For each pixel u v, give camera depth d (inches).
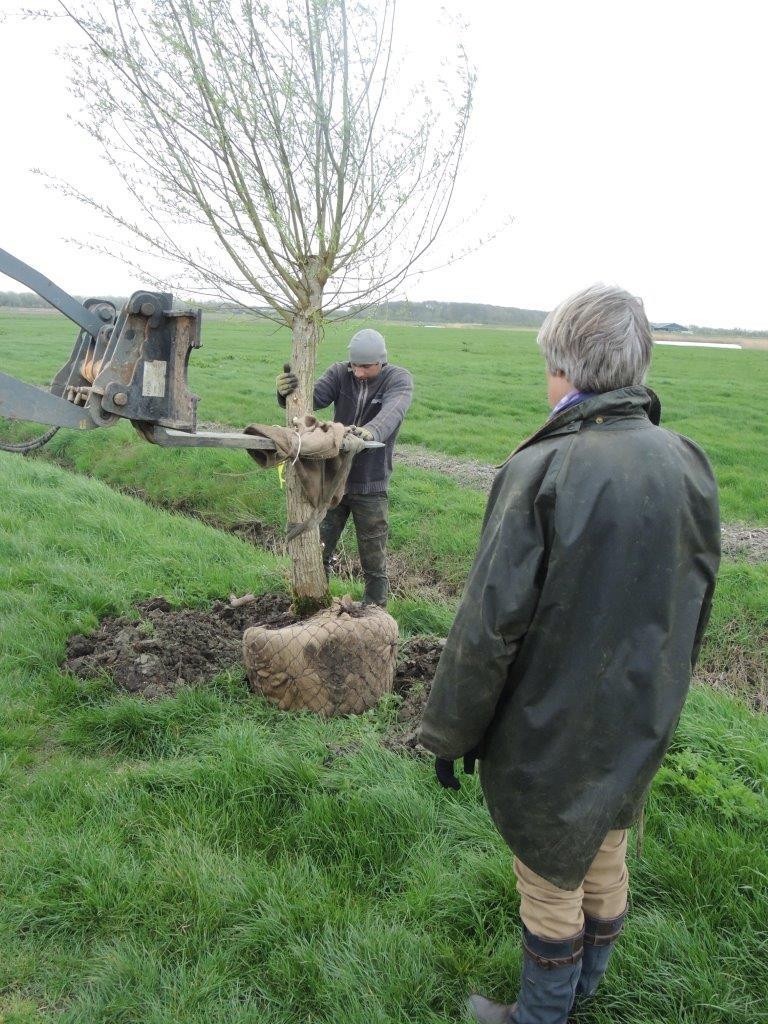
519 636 76.3
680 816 131.5
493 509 80.6
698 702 174.9
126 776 143.1
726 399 907.4
